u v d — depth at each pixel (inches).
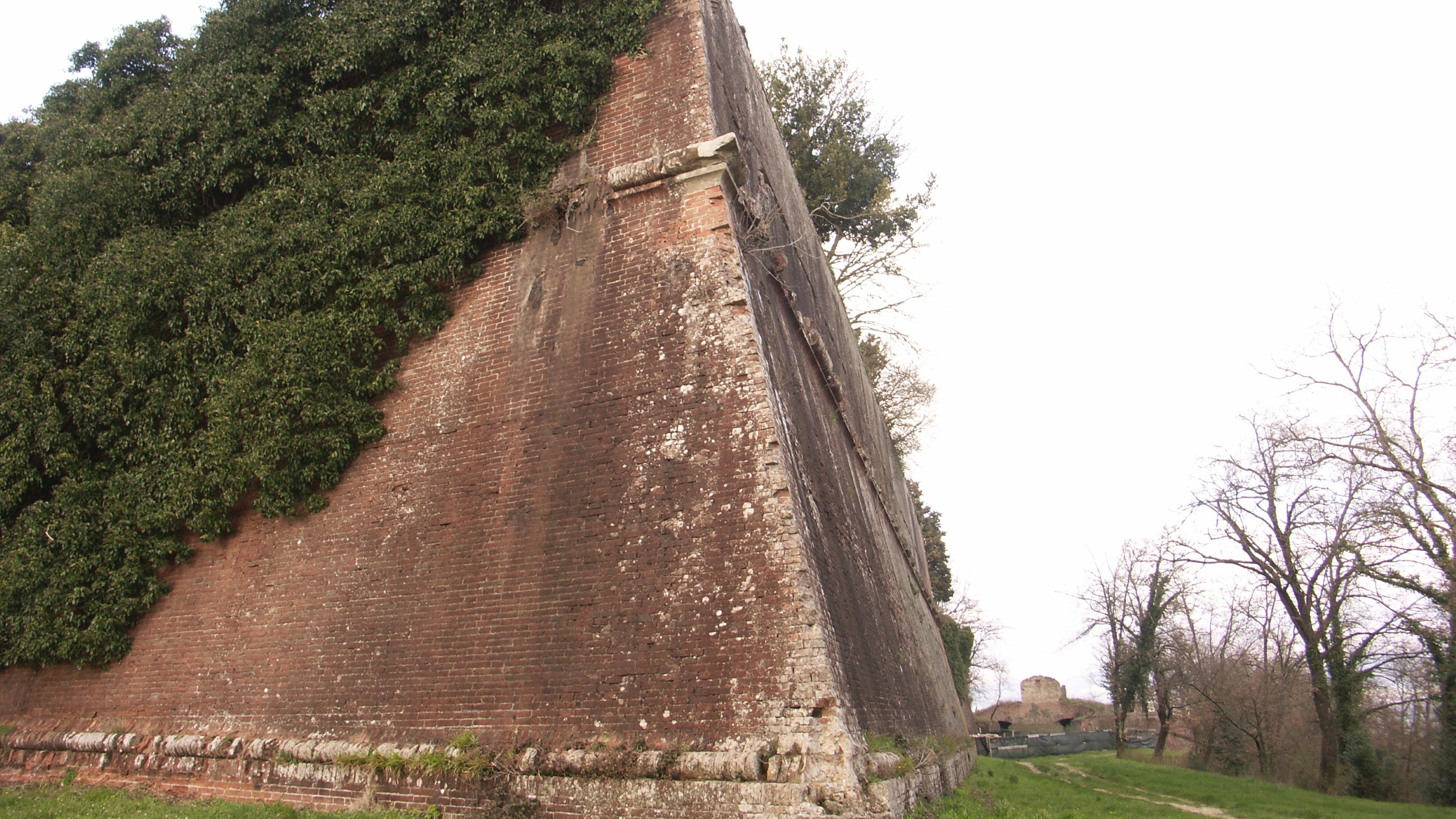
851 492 619.8
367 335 493.4
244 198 573.6
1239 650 1369.3
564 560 394.9
